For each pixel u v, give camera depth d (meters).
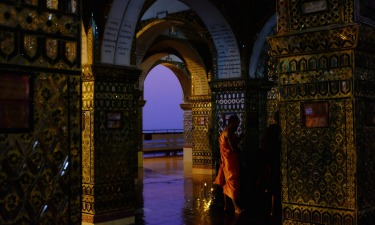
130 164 6.53
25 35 2.20
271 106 10.53
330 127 3.26
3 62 2.12
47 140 2.30
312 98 3.35
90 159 6.12
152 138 20.42
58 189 2.35
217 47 9.32
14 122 2.16
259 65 9.47
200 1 8.45
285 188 3.51
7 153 2.13
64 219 2.38
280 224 6.01
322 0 3.25
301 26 3.38
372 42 3.26
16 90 2.17
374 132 3.40
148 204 7.68
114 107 6.35
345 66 3.19
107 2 6.03
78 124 2.44
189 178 11.41
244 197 7.73
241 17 8.95
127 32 6.43
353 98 3.16
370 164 3.34
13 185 2.16
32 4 2.23
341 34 3.13
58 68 2.34
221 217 6.53
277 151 6.25
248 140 9.25
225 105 9.50
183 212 6.96
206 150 12.73
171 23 10.80
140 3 6.42
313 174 3.35
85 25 6.06
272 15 8.82
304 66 3.38
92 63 6.02
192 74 13.28
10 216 2.14
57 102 2.34
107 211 6.21
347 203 3.19
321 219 3.32
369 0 3.32
